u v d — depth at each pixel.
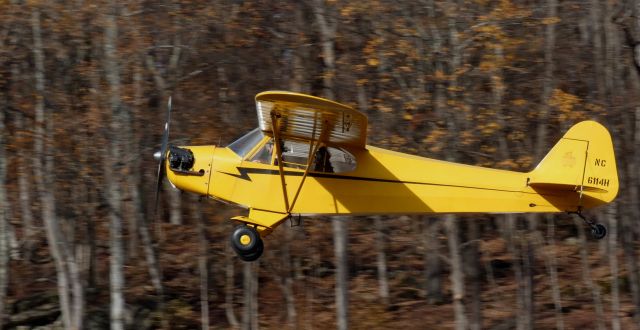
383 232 73.06
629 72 64.69
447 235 68.12
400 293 80.12
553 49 60.41
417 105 53.31
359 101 56.62
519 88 58.62
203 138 61.56
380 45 55.53
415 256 85.00
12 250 79.62
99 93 59.62
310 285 77.19
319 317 75.50
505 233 75.31
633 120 66.94
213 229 73.94
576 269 82.94
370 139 54.75
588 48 61.88
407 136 54.31
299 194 37.41
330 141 37.28
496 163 54.19
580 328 73.19
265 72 63.97
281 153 37.38
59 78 62.81
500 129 54.72
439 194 38.81
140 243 83.75
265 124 35.94
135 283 79.00
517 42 54.34
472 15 56.16
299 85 59.94
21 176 71.88
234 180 37.53
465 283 69.12
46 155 60.59
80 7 59.03
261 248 36.84
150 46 62.03
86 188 73.50
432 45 55.44
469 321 64.25
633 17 57.12
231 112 63.62
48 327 70.25
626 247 70.31
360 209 37.84
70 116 61.31
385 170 38.38
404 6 56.41
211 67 64.12
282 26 62.84
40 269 80.44
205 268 73.56
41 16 64.00
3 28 61.16
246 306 71.31
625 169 67.06
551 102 52.97
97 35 61.28
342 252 60.41
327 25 58.50
